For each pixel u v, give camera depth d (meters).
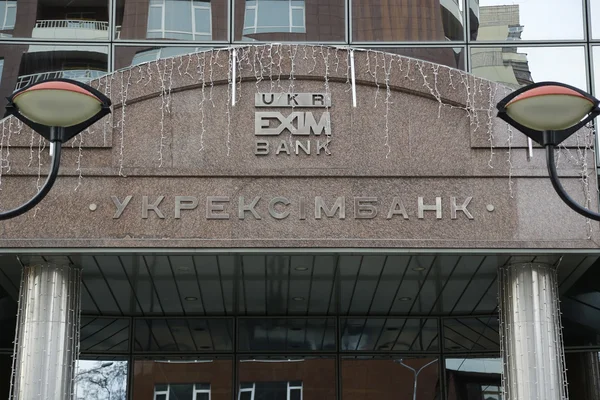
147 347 16.59
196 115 13.18
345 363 16.55
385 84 13.31
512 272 13.30
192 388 16.41
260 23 15.82
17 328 13.16
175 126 13.13
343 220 12.88
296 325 16.72
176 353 16.56
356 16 15.84
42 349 12.84
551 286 13.24
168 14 15.85
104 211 12.83
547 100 8.62
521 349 13.02
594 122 15.03
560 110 8.66
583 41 15.75
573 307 16.05
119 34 15.79
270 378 16.45
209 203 12.89
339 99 13.29
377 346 16.64
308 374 16.48
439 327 16.73
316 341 16.62
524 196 12.99
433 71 13.36
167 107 13.17
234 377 16.45
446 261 13.34
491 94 13.29
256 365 16.52
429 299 15.64
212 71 13.30
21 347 12.95
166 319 16.73
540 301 13.11
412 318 16.75
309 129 13.16
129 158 13.01
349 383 16.47
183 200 12.89
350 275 14.18
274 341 16.62
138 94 13.19
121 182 12.94
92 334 16.56
